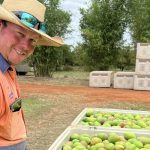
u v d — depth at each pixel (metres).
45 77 25.67
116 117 6.34
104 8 25.70
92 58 26.14
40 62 25.91
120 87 21.02
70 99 15.77
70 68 34.19
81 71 33.47
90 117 6.21
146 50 20.22
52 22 26.27
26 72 28.30
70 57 33.19
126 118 6.27
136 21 25.94
